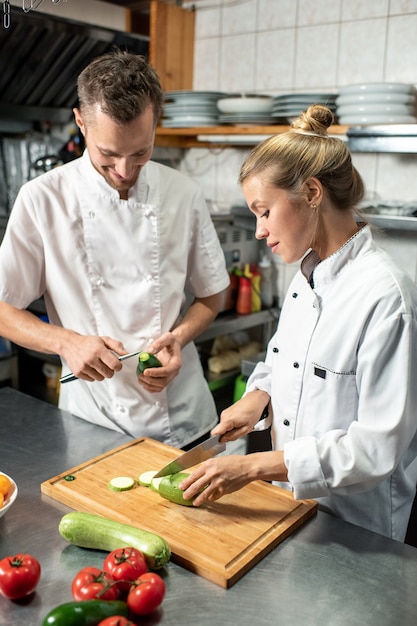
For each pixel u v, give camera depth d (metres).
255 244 2.71
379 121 1.96
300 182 1.05
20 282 1.50
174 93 2.40
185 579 0.95
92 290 1.52
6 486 1.09
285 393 1.24
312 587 0.93
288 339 1.25
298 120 1.11
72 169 1.50
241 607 0.88
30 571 0.87
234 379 2.63
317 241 1.15
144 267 1.52
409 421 1.03
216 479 1.07
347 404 1.14
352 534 1.07
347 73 2.33
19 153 2.80
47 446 1.38
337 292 1.14
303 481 1.05
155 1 2.48
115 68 1.23
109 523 1.00
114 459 1.29
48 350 1.42
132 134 1.24
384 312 1.05
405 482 1.24
